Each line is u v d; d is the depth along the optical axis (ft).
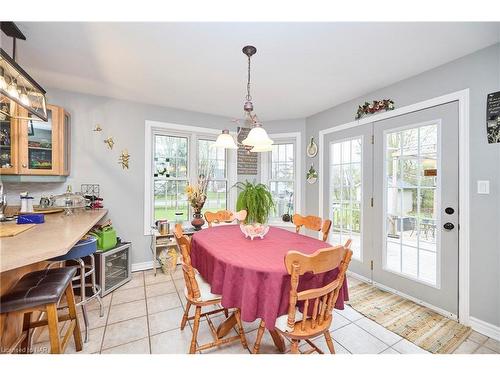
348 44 5.90
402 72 7.38
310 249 5.36
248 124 6.79
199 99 9.88
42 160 7.68
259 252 5.10
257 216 10.88
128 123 10.05
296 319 4.41
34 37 5.60
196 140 11.76
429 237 7.21
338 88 8.65
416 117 7.50
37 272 4.77
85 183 9.29
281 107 10.81
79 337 5.15
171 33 5.46
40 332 5.70
